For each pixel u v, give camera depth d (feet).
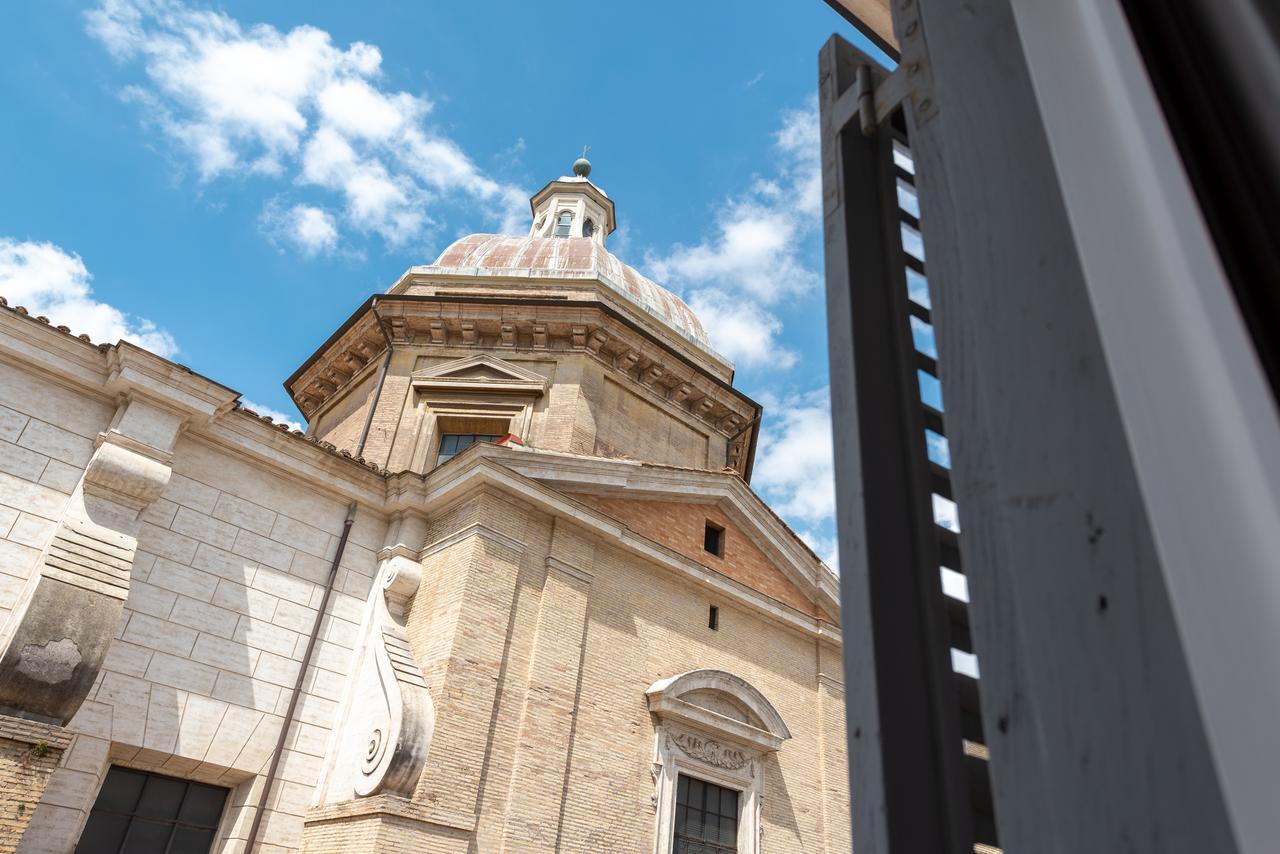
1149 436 2.03
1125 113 2.32
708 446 75.77
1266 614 1.60
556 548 48.88
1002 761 2.72
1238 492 1.73
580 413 66.49
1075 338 2.82
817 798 54.80
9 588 36.06
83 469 39.81
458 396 68.03
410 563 46.98
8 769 31.37
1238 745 1.62
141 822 37.76
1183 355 1.98
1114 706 2.29
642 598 52.31
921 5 4.35
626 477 54.49
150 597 39.81
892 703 3.79
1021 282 3.13
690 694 50.47
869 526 4.25
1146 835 2.09
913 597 4.20
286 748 41.50
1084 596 2.48
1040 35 2.84
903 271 5.33
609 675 47.83
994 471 3.06
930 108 4.62
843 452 4.64
